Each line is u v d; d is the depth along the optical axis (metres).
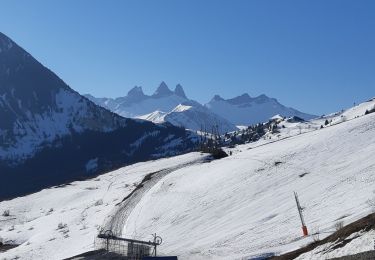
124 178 148.25
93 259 53.81
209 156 150.00
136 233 69.44
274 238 50.53
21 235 96.81
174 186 91.81
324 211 55.47
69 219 98.94
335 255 29.20
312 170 75.38
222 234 58.31
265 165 83.50
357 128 88.62
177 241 60.84
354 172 68.25
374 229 29.42
